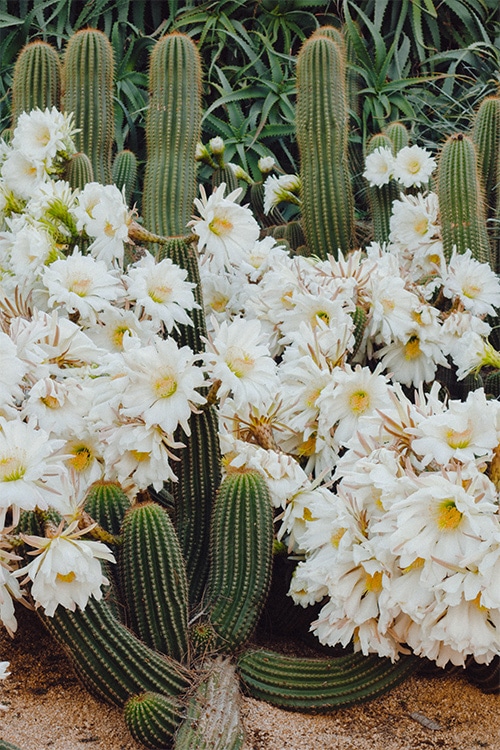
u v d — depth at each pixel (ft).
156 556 8.57
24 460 8.29
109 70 11.73
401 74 16.72
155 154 10.91
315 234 11.75
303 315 9.80
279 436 9.55
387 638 8.52
